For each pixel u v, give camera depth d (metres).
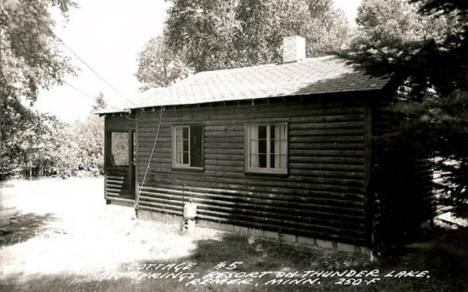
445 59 7.03
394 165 9.09
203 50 29.08
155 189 13.12
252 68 14.39
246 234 10.79
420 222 10.63
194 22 26.88
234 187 11.02
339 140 9.00
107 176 16.20
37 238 10.76
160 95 13.86
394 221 9.34
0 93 8.84
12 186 22.28
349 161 8.84
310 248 9.54
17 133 11.74
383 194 8.84
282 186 10.05
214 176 11.49
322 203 9.31
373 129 8.48
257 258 9.00
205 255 9.27
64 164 27.28
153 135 13.17
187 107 11.98
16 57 8.31
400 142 6.87
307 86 9.68
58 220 13.28
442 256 8.34
